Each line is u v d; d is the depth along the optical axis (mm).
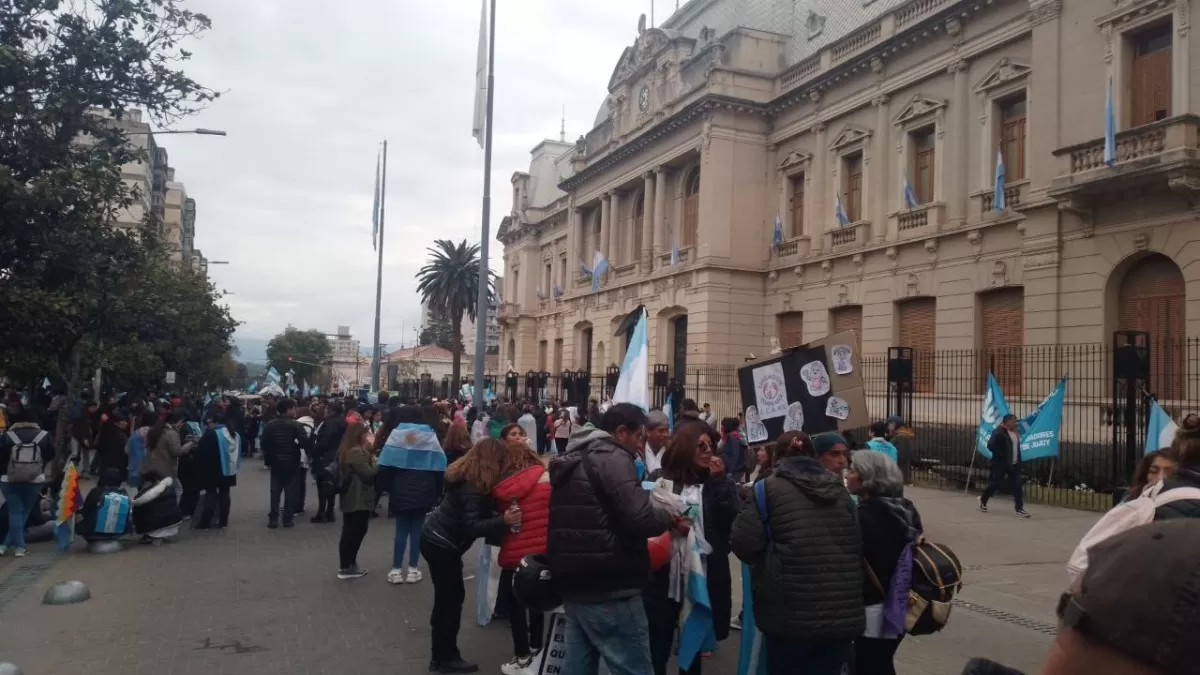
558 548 4875
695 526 5910
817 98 31781
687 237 37781
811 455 5984
